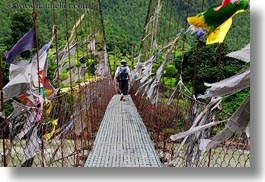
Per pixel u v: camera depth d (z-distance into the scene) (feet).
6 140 6.57
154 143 12.75
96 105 18.63
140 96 23.62
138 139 13.14
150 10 22.12
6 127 6.42
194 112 7.95
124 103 28.27
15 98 8.00
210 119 6.15
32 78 7.61
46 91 8.35
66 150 10.96
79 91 11.83
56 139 9.16
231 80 4.57
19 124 6.73
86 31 17.97
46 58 8.05
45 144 7.75
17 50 7.06
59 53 11.30
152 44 18.57
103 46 26.91
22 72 7.27
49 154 8.86
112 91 42.19
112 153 10.75
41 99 7.18
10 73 7.27
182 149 8.42
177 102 9.87
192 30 5.75
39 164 7.94
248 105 4.62
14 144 6.59
